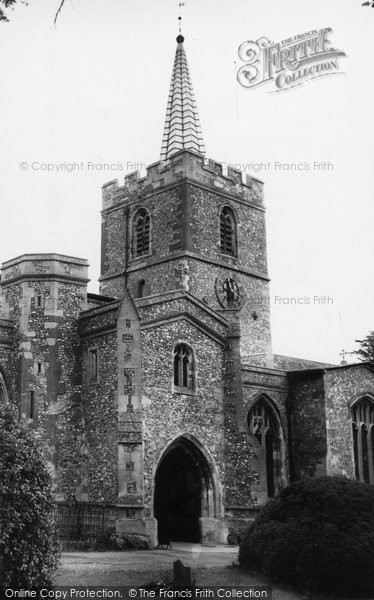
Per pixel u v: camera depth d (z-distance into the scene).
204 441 28.09
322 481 17.08
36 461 14.46
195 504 28.19
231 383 29.52
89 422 27.14
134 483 25.00
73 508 25.97
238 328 30.09
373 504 16.34
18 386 27.55
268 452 34.25
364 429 35.19
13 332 28.42
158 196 40.81
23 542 13.68
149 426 26.27
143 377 26.55
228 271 40.59
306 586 15.30
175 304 28.42
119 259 42.34
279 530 16.41
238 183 42.78
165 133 45.69
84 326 28.53
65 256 29.12
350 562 15.09
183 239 38.78
